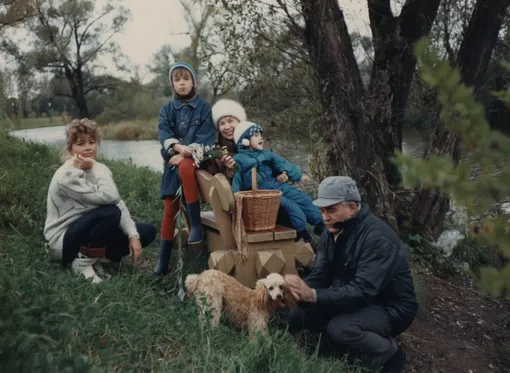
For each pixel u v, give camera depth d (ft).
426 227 24.07
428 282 21.84
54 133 111.86
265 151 16.48
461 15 23.39
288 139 22.99
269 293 12.98
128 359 10.77
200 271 16.16
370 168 21.79
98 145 15.48
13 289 10.41
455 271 23.18
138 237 15.37
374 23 23.66
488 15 22.49
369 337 13.14
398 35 23.03
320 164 22.40
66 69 141.28
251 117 23.26
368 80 24.49
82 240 14.61
